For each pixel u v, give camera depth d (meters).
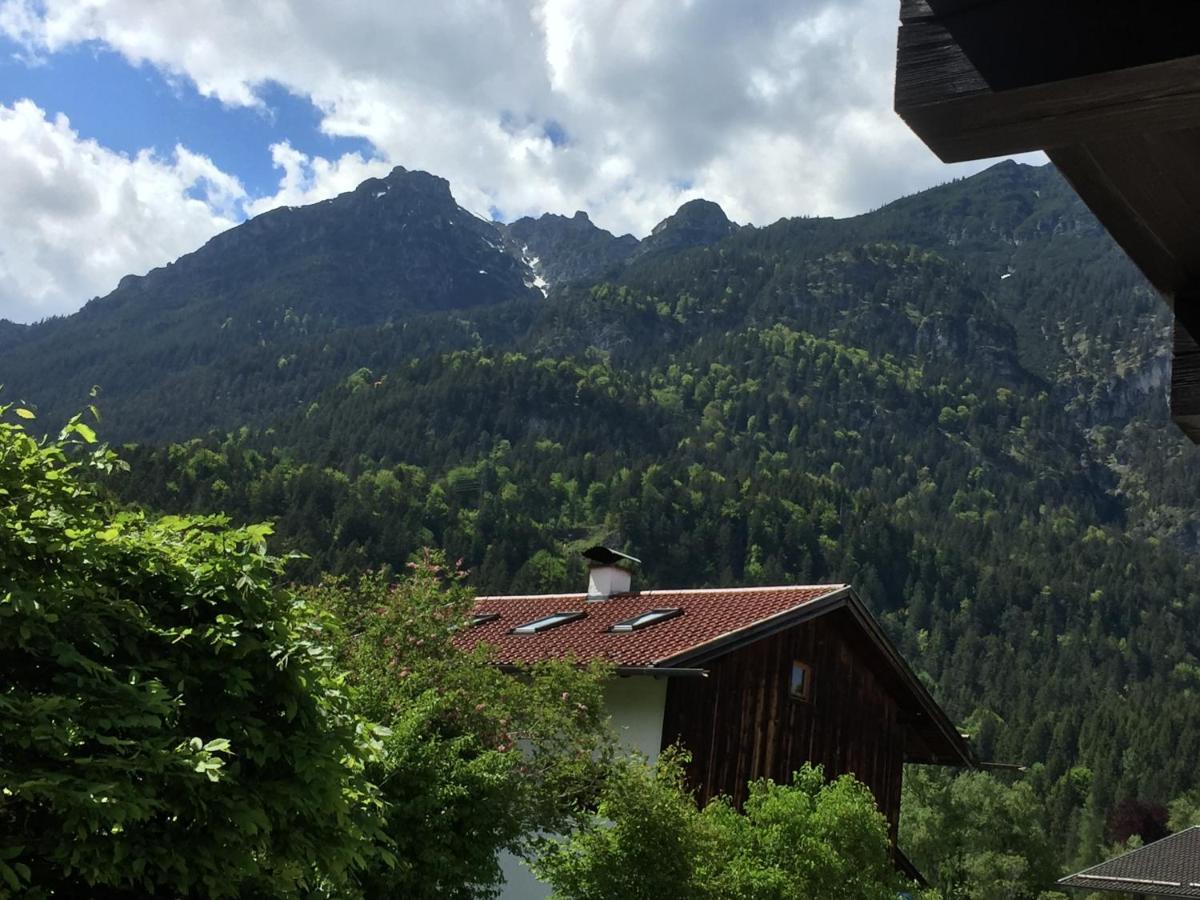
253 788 5.65
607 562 22.86
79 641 5.52
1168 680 154.75
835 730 19.48
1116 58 1.91
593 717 12.84
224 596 5.93
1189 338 2.84
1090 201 2.59
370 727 6.53
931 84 2.06
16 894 4.65
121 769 5.11
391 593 13.50
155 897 5.45
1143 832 84.56
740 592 20.53
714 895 11.72
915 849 49.06
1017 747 113.94
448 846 10.37
